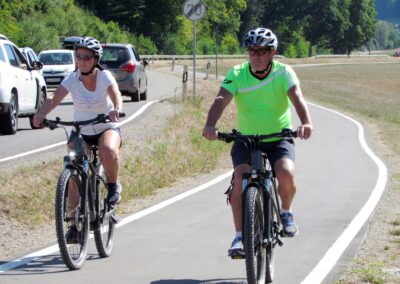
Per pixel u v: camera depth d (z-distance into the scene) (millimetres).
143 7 126250
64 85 10117
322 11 188500
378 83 88188
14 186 13586
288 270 9766
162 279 9320
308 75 99875
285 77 8852
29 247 11297
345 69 120688
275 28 186875
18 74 23781
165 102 32719
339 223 12992
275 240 8930
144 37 125812
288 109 9133
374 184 17531
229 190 8836
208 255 10617
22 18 84438
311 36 192750
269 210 8617
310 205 14789
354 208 14453
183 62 109312
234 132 8695
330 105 49031
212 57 120688
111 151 10031
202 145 23125
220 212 13992
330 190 16656
